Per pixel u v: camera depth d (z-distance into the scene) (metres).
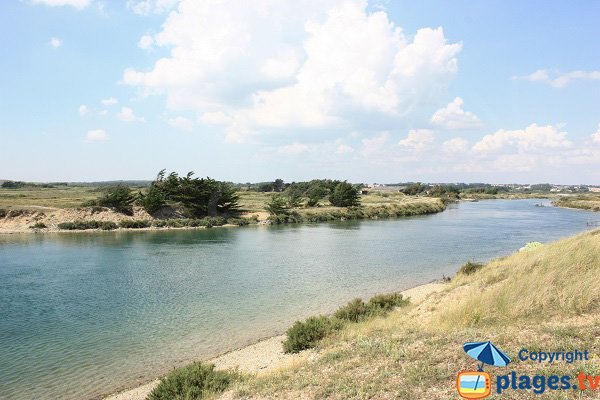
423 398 8.59
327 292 29.94
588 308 13.40
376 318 19.66
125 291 30.47
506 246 55.31
